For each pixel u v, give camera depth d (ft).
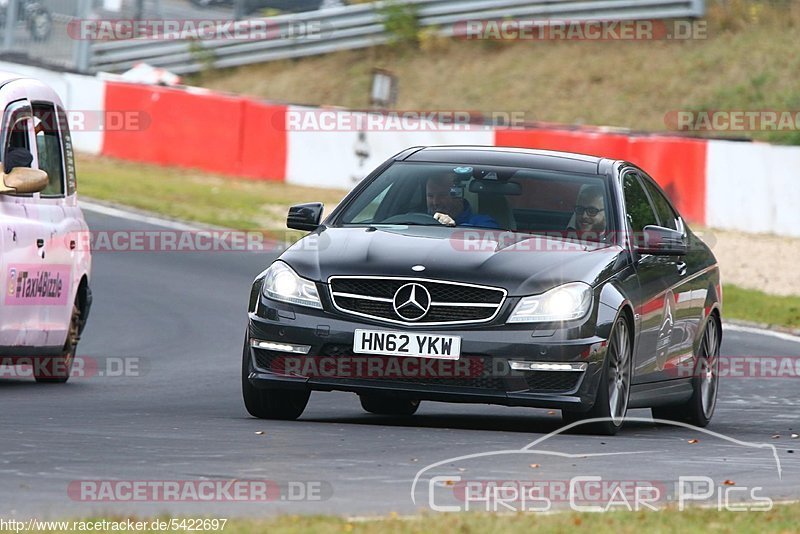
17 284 98.17
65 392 104.42
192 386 111.34
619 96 312.91
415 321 84.28
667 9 327.06
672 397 101.24
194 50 347.56
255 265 190.60
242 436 77.97
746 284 205.67
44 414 87.45
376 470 66.59
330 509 55.52
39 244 101.45
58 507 53.93
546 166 98.17
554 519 52.95
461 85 327.67
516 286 84.64
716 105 302.86
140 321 148.97
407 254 86.69
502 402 84.38
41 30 324.60
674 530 51.78
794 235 235.20
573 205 94.43
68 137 111.45
